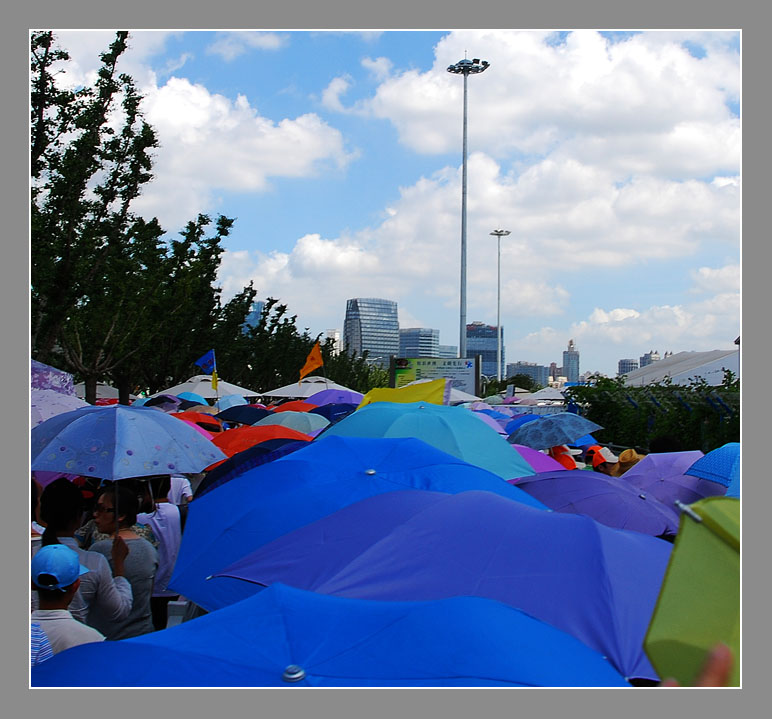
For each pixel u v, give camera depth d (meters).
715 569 2.90
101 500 6.23
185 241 36.31
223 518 6.08
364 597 4.00
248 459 8.45
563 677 2.89
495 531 4.31
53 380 10.06
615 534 4.27
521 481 7.29
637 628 3.69
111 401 26.55
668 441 10.21
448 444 8.53
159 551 7.18
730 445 7.63
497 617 3.18
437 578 4.07
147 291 26.25
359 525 4.88
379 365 97.75
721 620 2.83
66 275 19.20
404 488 6.14
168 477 8.23
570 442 11.11
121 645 3.16
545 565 4.02
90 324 24.75
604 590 3.82
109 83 20.50
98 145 19.42
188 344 37.53
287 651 3.07
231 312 43.59
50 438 6.79
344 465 6.48
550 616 3.75
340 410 17.61
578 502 6.64
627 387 24.48
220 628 3.29
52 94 17.69
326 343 72.25
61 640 4.45
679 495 8.01
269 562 4.75
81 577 5.44
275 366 53.91
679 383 30.83
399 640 3.04
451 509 4.63
